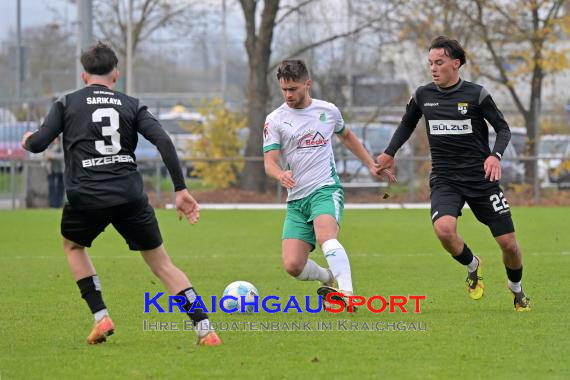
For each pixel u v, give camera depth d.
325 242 22.00
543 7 70.81
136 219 18.97
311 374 16.83
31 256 37.81
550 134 68.44
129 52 80.75
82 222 18.98
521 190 66.06
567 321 21.97
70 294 27.20
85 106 18.88
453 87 22.66
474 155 22.69
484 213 22.91
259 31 74.88
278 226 50.88
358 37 79.00
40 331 21.33
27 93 102.88
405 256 36.47
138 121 19.05
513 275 23.34
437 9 74.69
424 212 59.91
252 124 68.69
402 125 23.88
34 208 66.62
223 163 67.94
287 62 22.50
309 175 22.53
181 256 37.19
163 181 70.44
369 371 17.05
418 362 17.77
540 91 71.56
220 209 63.47
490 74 75.94
